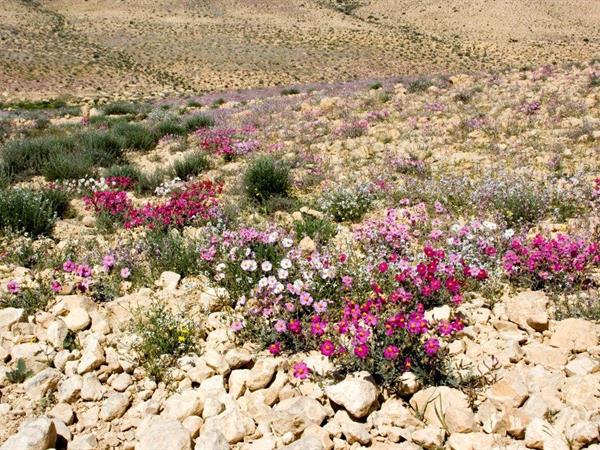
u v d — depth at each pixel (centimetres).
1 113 3050
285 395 391
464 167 1052
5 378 418
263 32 9450
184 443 326
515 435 330
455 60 7669
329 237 721
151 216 793
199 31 9350
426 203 869
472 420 340
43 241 723
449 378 389
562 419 330
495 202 804
